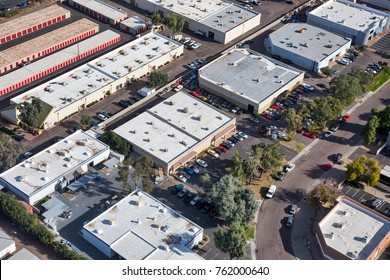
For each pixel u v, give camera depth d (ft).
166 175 618.03
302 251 544.62
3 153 593.83
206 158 651.25
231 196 553.23
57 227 549.95
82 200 581.12
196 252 533.96
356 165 617.62
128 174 579.07
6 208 544.62
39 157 610.24
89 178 603.67
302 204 597.11
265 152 622.54
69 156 614.75
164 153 625.82
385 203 607.78
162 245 519.19
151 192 597.52
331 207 590.14
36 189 570.05
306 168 646.33
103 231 529.04
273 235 558.97
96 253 524.93
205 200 590.55
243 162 641.81
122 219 544.21
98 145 634.43
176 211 577.02
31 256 504.43
